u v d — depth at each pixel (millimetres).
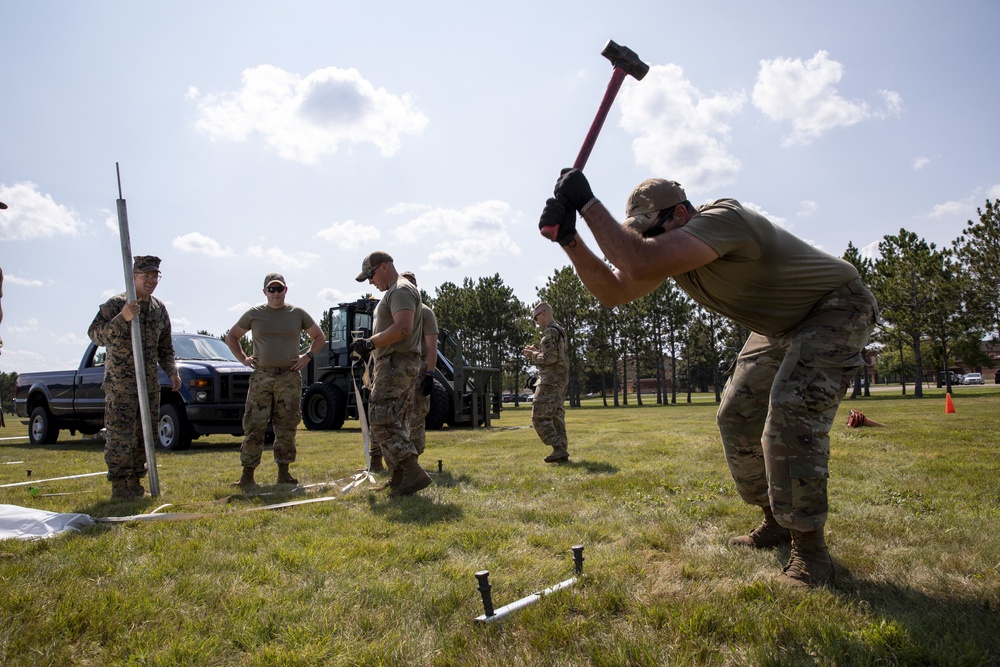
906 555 2865
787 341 2797
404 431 4848
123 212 4887
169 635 2148
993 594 2367
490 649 2008
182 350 10164
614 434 10500
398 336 4672
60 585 2609
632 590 2473
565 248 2377
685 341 38969
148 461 4996
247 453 5512
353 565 2900
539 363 6719
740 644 2000
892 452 6906
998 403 20625
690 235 2377
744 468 3072
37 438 11430
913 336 33062
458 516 3949
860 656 1853
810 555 2605
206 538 3445
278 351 5602
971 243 30312
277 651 2002
